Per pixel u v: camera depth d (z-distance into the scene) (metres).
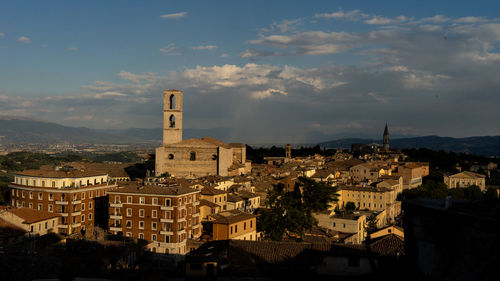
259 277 54.09
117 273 83.50
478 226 18.83
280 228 117.25
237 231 112.94
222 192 145.00
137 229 117.75
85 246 99.19
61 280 70.69
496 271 15.80
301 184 152.25
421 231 21.59
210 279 56.69
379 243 54.62
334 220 135.62
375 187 191.75
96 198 137.88
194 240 120.06
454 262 19.88
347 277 47.66
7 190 168.50
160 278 55.78
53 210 128.38
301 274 51.19
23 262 83.44
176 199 114.56
